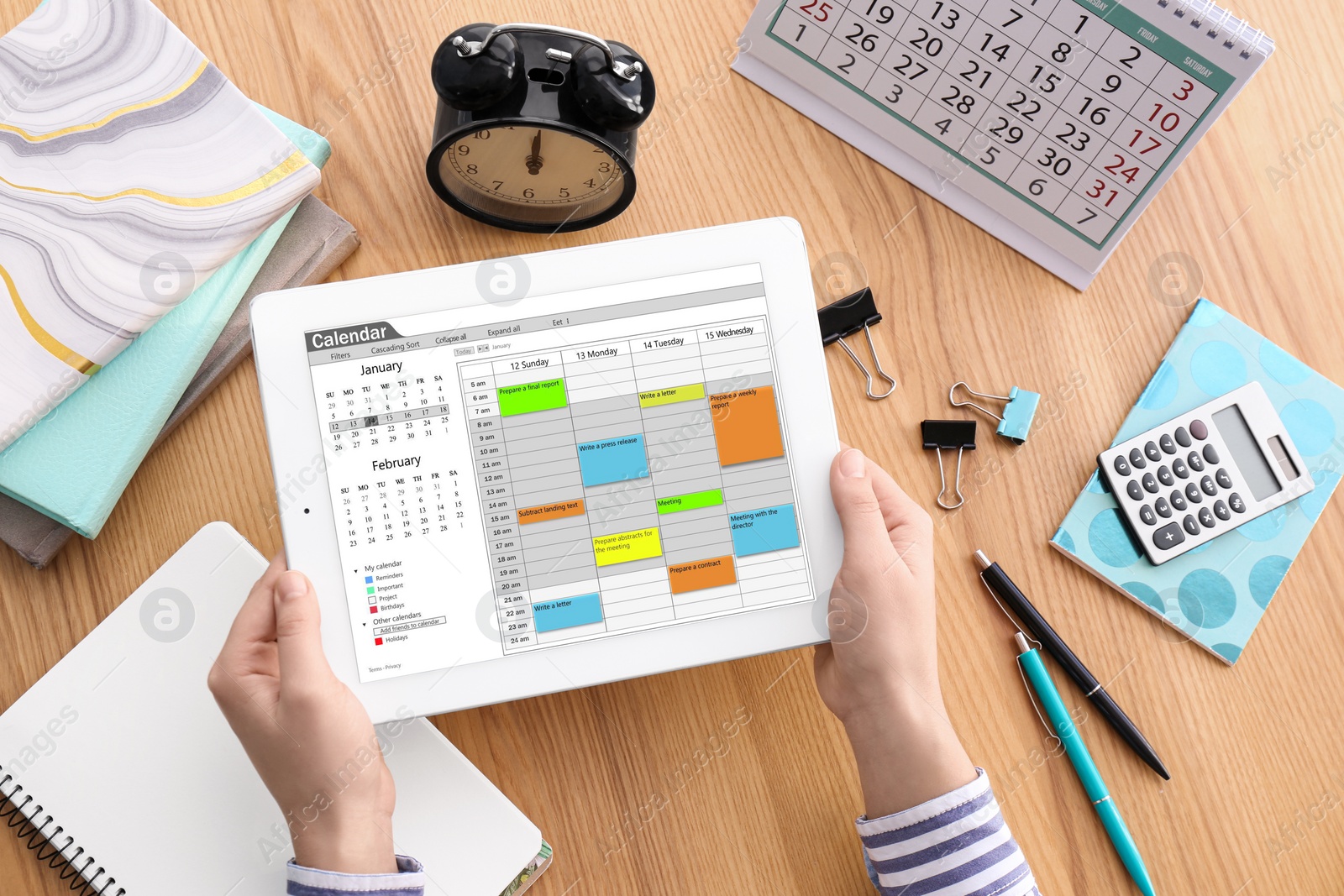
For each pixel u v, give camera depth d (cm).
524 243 71
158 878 61
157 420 62
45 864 63
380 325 57
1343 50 76
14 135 60
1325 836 71
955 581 72
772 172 73
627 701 69
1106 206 68
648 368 58
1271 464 72
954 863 58
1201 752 71
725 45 73
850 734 62
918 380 73
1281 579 72
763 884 68
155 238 61
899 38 66
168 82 62
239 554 64
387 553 56
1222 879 70
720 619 58
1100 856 70
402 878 55
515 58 55
